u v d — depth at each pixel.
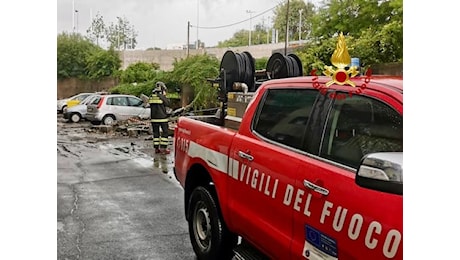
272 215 2.89
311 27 17.42
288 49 19.39
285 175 2.76
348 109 2.54
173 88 22.08
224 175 3.59
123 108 18.14
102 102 17.89
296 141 2.84
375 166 1.91
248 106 3.51
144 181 7.62
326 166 2.49
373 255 2.06
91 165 9.27
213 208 3.81
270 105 3.24
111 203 6.13
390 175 1.86
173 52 34.34
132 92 25.64
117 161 9.80
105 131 16.09
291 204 2.68
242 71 5.13
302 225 2.58
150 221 5.31
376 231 2.05
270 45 27.27
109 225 5.15
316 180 2.48
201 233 4.10
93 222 5.26
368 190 2.14
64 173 8.33
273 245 2.88
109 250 4.38
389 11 14.30
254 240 3.17
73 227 5.07
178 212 5.69
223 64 5.42
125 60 35.31
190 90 20.70
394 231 1.96
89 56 35.50
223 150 3.62
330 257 2.35
